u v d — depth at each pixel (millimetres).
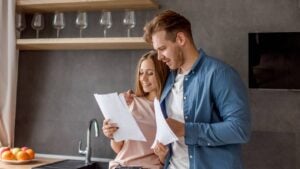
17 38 2627
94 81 2559
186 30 1454
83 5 2436
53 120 2627
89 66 2576
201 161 1413
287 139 2141
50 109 2639
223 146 1423
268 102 2186
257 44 2166
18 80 2686
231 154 1418
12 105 2543
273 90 2176
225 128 1311
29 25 2691
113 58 2529
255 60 2164
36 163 2328
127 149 1858
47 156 2607
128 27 2400
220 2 2314
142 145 1840
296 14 2176
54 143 2611
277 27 2201
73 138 2572
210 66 1427
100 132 2510
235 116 1317
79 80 2592
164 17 1428
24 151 2334
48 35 2662
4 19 2535
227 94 1348
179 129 1362
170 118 1396
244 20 2262
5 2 2539
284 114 2156
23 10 2617
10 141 2527
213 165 1409
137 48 2465
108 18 2381
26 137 2666
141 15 2475
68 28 2627
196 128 1353
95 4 2396
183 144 1493
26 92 2680
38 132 2652
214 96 1397
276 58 2123
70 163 2355
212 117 1435
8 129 2506
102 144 2500
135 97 1950
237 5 2281
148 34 1479
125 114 1586
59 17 2498
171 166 1524
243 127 1304
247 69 2238
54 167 2193
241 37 2260
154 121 1867
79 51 2604
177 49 1444
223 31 2297
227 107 1346
